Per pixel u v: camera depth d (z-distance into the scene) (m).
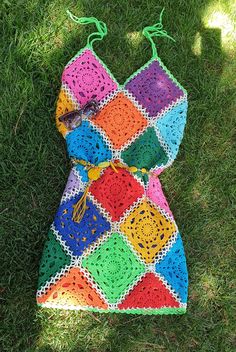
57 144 1.00
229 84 1.11
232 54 1.13
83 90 0.99
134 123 1.00
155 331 0.99
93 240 0.92
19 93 0.98
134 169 0.96
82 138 0.96
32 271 0.94
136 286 0.92
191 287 1.02
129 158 0.98
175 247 0.95
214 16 1.12
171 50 1.08
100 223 0.93
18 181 0.96
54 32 1.02
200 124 1.08
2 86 0.97
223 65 1.12
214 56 1.11
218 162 1.08
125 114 1.00
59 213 0.92
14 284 0.93
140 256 0.93
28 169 0.97
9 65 0.97
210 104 1.09
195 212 1.05
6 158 0.96
